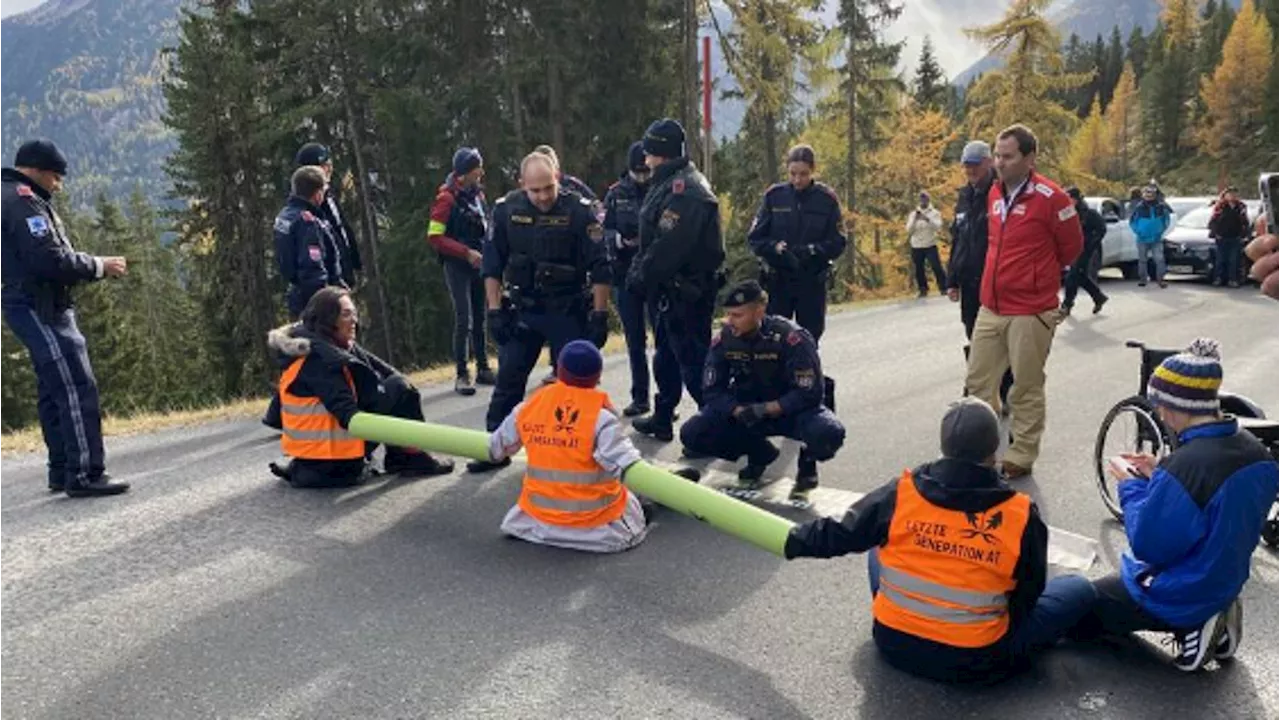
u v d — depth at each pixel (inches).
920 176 1489.9
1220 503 133.3
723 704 134.9
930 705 135.0
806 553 150.7
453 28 946.7
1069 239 228.8
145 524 206.4
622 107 976.3
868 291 1339.8
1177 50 3366.1
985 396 245.3
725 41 1036.5
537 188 236.8
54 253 210.2
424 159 919.7
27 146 211.8
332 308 230.5
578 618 161.5
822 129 1505.9
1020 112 1465.3
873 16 1461.6
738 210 1328.7
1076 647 151.3
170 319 1903.3
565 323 245.1
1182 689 138.6
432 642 153.0
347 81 943.7
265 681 141.3
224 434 293.7
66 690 139.5
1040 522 134.7
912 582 138.3
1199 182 2923.2
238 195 1021.2
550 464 190.2
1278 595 167.9
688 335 252.4
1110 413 212.8
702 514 170.1
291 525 205.3
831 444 206.2
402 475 239.5
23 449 283.0
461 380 349.7
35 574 179.9
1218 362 138.3
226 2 1008.9
